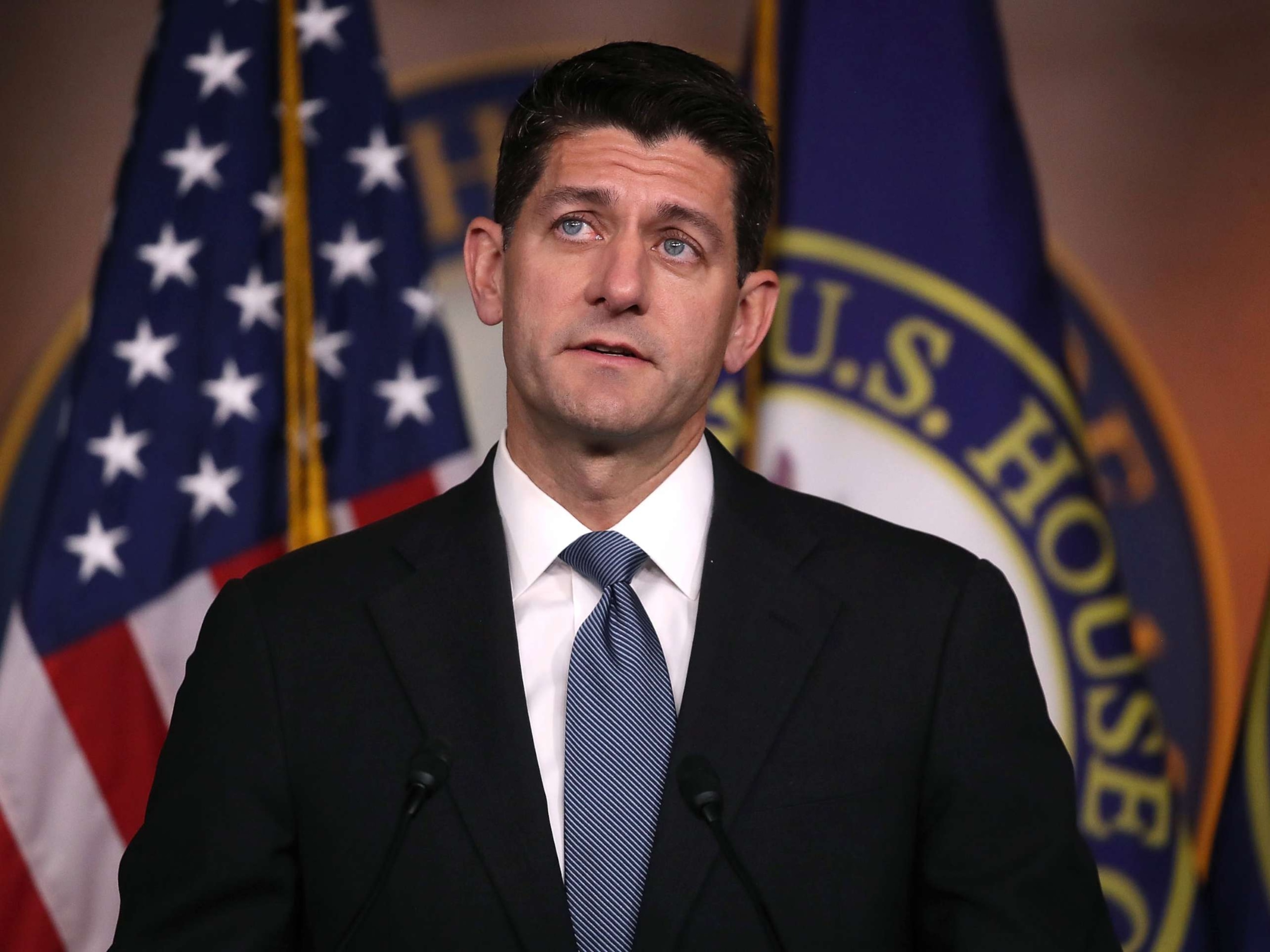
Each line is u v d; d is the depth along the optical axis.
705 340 4.25
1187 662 9.21
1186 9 9.62
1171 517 9.34
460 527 4.67
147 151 8.90
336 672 4.33
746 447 8.92
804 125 8.93
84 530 8.51
